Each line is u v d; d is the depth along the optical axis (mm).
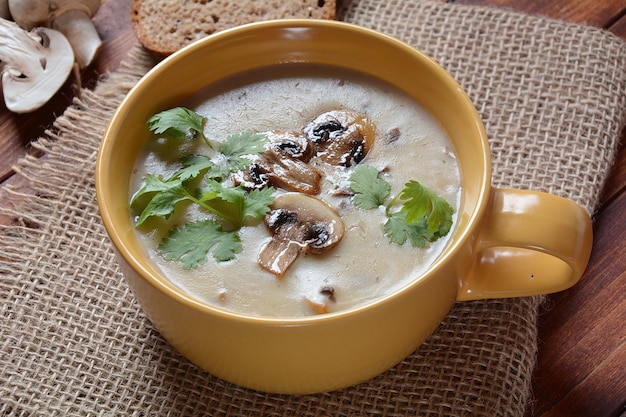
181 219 481
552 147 566
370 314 443
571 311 531
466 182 484
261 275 468
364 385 504
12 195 560
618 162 576
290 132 505
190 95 517
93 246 540
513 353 509
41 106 588
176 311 451
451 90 493
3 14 615
